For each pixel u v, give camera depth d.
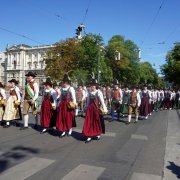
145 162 6.11
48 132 9.27
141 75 70.50
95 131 8.06
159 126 11.84
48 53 49.53
